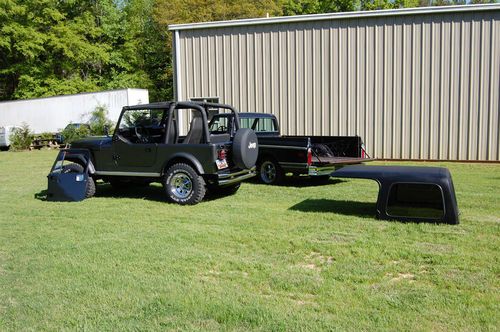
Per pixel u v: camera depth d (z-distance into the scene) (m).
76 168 8.86
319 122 14.51
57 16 32.34
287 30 14.55
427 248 5.15
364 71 13.97
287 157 9.65
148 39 39.59
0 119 26.80
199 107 8.03
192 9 34.34
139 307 3.78
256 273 4.50
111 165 8.60
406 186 6.52
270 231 6.02
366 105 14.04
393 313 3.59
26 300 3.96
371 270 4.52
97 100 25.64
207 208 7.61
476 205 7.39
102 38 37.47
